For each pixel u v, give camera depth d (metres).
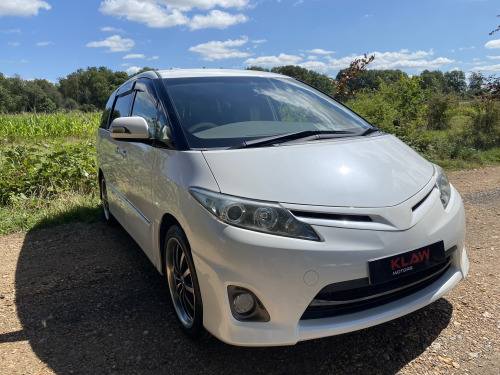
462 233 2.50
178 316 2.66
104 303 3.10
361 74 8.82
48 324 2.83
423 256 2.19
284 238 2.02
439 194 2.52
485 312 2.76
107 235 4.65
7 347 2.57
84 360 2.41
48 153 6.96
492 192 6.07
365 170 2.40
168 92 3.04
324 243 2.02
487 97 11.53
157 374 2.27
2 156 7.02
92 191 6.20
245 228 2.06
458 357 2.32
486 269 3.43
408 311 2.23
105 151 4.50
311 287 2.01
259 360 2.37
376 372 2.23
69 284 3.45
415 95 10.93
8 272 3.73
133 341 2.59
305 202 2.12
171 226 2.56
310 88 3.81
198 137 2.62
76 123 17.00
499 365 2.23
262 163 2.33
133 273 3.63
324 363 2.32
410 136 9.47
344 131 3.00
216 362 2.36
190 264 2.34
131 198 3.44
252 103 3.13
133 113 3.61
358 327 2.10
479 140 10.73
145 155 3.00
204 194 2.21
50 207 5.46
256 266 2.01
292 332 2.03
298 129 2.93
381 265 2.06
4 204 5.64
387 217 2.15
